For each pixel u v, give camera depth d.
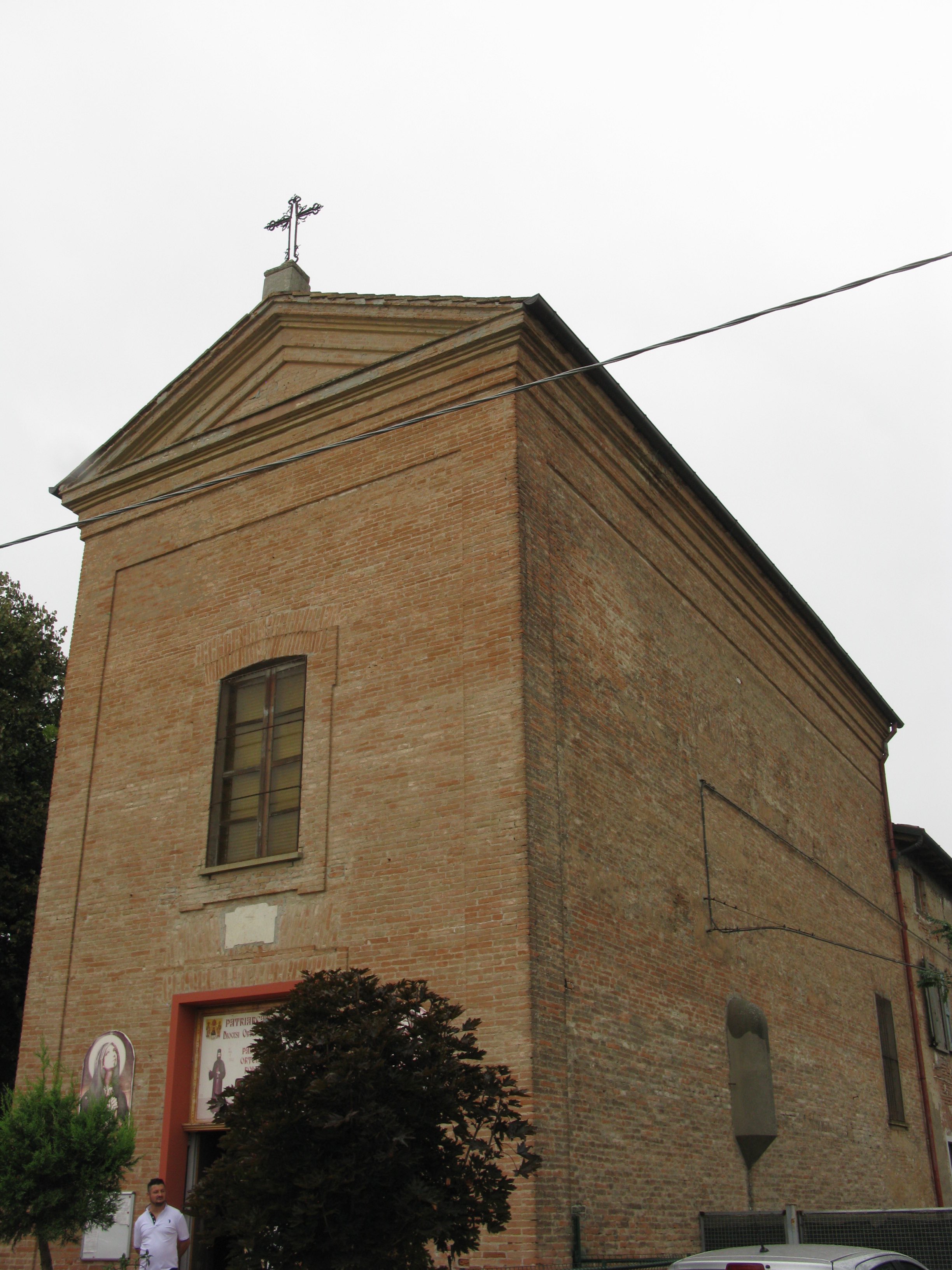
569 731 12.71
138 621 15.70
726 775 16.73
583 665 13.38
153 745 14.73
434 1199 7.58
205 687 14.57
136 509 15.45
